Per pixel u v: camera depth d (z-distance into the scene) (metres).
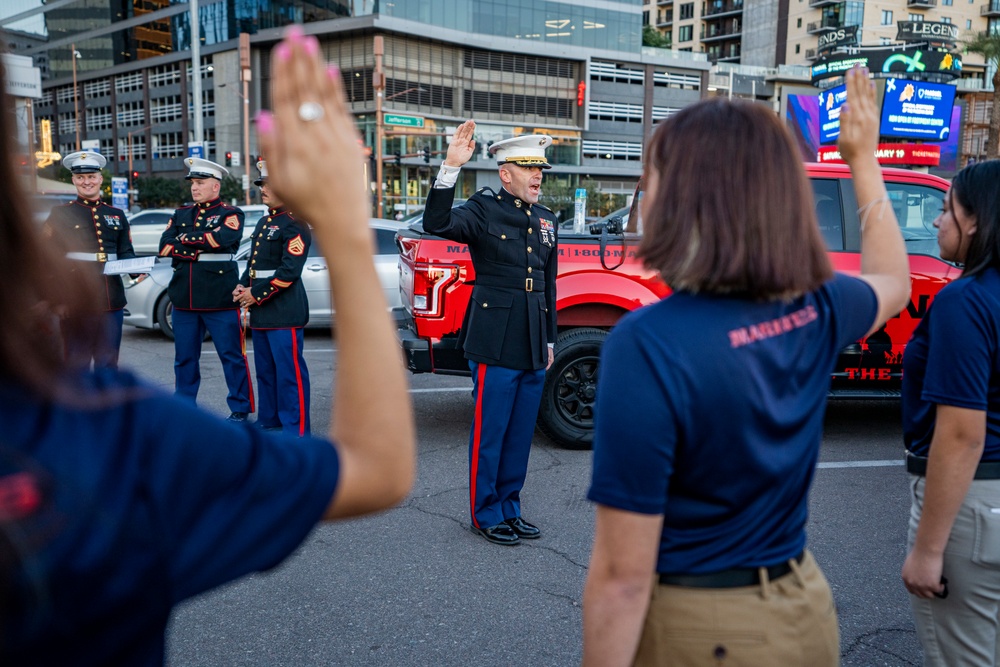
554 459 5.07
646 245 1.24
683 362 1.14
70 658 0.59
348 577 3.38
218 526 0.67
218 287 5.83
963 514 1.69
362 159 0.76
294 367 5.41
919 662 2.75
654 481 1.14
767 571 1.22
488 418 3.77
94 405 0.61
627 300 5.11
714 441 1.16
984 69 75.62
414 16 51.94
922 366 1.77
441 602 3.17
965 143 44.03
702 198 1.18
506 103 56.38
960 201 1.69
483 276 3.82
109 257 6.32
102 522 0.58
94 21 73.69
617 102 60.22
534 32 56.31
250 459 0.70
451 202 3.61
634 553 1.15
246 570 0.70
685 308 1.20
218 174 5.86
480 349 3.77
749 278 1.17
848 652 2.82
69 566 0.56
